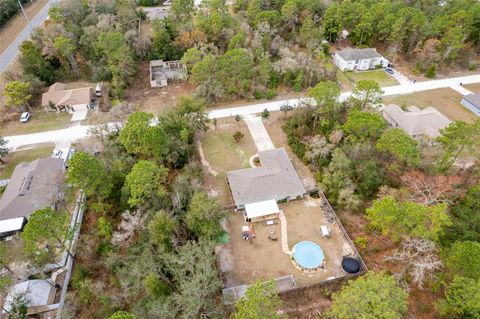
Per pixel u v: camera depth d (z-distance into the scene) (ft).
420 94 240.12
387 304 84.89
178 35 279.69
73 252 136.26
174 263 115.65
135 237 136.05
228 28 271.08
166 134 167.22
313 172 174.19
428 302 117.50
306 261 132.98
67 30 266.16
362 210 153.07
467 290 95.66
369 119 155.84
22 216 145.48
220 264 132.77
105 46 234.99
